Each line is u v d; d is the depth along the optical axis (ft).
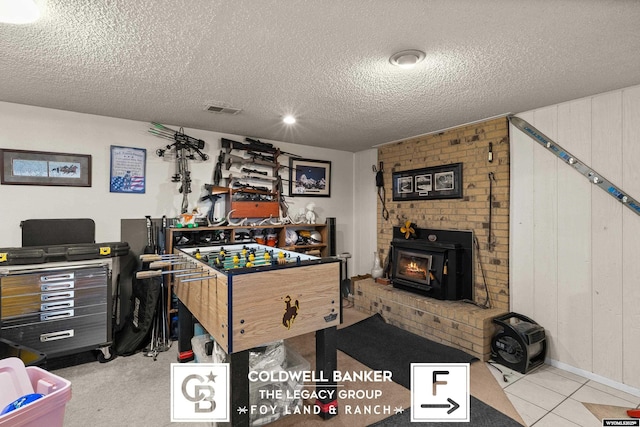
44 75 7.36
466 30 5.47
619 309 8.05
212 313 6.33
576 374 8.74
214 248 10.41
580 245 8.73
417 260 12.23
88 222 10.18
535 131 9.61
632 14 4.96
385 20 5.20
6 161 9.23
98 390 7.84
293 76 7.37
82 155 10.24
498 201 10.52
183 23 5.30
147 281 10.18
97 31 5.52
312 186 15.53
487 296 10.80
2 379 4.50
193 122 11.34
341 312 7.02
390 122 11.11
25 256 8.29
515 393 7.78
